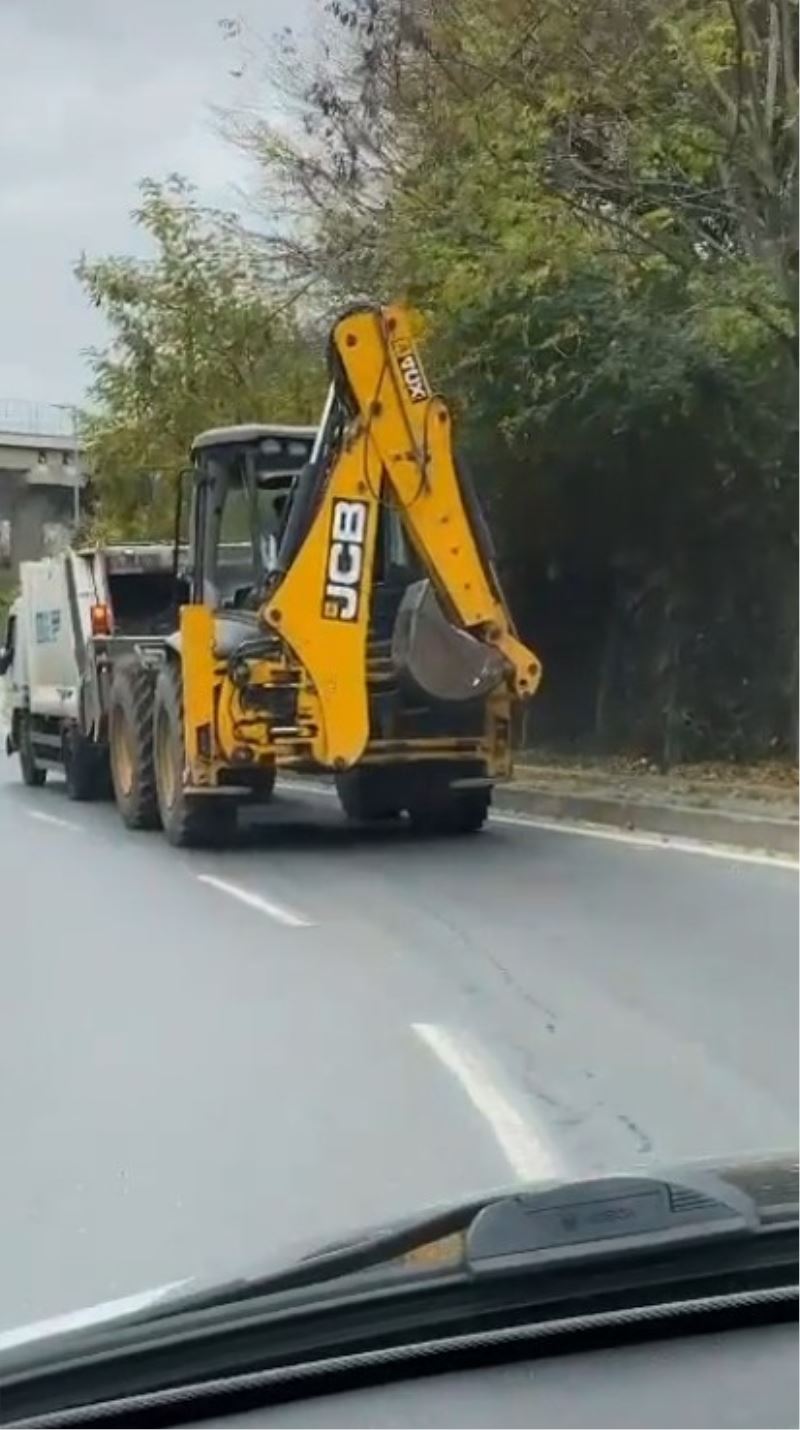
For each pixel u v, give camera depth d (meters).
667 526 18.97
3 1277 5.24
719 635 18.84
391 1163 6.28
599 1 16.97
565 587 20.66
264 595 14.13
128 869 14.06
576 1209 3.80
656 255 17.95
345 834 15.90
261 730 14.05
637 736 19.92
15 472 72.25
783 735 18.47
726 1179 4.07
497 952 10.16
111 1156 6.43
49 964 10.05
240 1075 7.54
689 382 17.16
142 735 16.69
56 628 21.55
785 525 18.11
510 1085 7.29
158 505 29.03
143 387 27.53
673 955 9.98
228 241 26.80
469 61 17.78
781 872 12.80
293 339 26.03
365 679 14.05
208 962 10.04
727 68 17.03
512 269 17.41
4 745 32.31
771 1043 7.96
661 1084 7.28
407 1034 8.23
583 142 18.06
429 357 17.94
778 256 16.91
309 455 15.22
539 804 16.92
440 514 13.97
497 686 14.15
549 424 18.03
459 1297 3.52
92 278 27.47
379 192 20.83
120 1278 5.21
